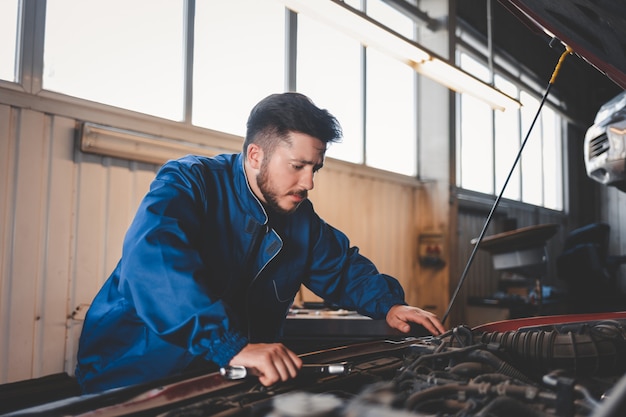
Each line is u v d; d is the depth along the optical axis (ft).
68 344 7.73
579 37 3.20
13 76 7.58
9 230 7.26
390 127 15.51
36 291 7.46
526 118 22.90
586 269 16.49
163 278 2.90
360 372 2.74
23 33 7.59
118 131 8.25
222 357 2.65
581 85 26.35
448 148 16.07
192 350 2.77
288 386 2.46
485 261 18.57
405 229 15.33
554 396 1.91
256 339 4.41
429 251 15.47
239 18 10.98
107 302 3.87
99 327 3.76
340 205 12.96
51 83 7.93
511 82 21.22
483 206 18.54
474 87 11.62
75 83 8.22
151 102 9.28
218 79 10.48
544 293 16.15
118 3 8.82
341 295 4.69
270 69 11.66
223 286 4.00
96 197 8.16
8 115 7.33
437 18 16.12
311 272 4.66
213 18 10.41
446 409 2.00
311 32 12.82
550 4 3.03
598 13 2.85
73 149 7.96
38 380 4.63
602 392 2.54
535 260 11.63
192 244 3.27
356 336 5.54
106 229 8.26
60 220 7.75
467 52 17.97
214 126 10.37
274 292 4.35
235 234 4.00
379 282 4.48
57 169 7.77
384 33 8.85
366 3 14.39
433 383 2.26
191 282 2.87
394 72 15.79
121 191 8.45
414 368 2.55
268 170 3.63
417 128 16.62
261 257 4.11
